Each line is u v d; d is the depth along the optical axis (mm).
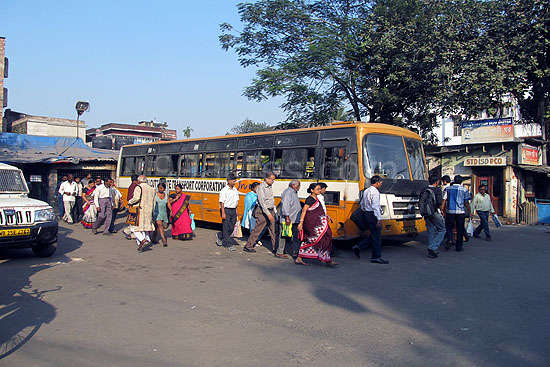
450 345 4582
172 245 11711
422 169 11969
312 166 11625
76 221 17922
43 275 7742
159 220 11445
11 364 3965
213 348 4434
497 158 21609
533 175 22750
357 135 10688
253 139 13773
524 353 4352
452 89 17906
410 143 11766
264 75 21281
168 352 4309
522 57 17469
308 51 20516
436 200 10016
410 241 13141
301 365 4035
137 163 19609
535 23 17484
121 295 6461
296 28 21938
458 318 5523
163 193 11609
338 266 9008
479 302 6285
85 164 24969
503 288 7141
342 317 5551
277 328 5098
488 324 5281
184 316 5504
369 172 10586
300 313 5707
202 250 10922
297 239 9734
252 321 5352
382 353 4352
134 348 4406
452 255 10570
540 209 19594
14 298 6223
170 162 17469
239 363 4059
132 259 9461
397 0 18859
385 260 9445
